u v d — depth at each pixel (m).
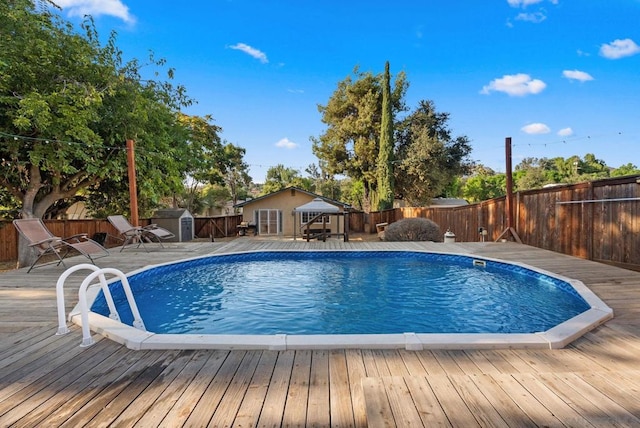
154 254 8.27
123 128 9.58
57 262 6.91
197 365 2.41
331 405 1.90
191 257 7.82
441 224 15.08
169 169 11.16
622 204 6.37
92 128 9.11
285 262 8.52
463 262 8.02
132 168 9.17
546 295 5.47
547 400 1.65
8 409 1.88
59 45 8.54
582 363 2.42
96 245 6.60
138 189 10.87
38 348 2.74
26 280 5.22
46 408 1.89
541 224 8.79
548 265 6.37
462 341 2.67
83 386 2.13
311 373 2.28
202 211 26.05
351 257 9.05
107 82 9.26
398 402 1.63
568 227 7.80
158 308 5.07
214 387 2.11
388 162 22.27
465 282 6.48
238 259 8.65
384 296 5.68
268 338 2.77
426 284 6.40
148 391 2.07
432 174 22.69
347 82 26.17
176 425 1.73
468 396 1.69
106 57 9.85
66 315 3.58
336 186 37.75
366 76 25.09
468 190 38.84
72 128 7.91
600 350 2.65
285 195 20.30
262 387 2.10
